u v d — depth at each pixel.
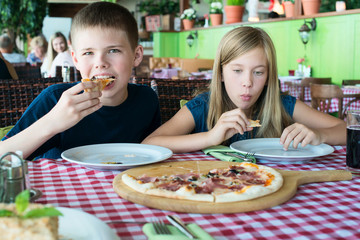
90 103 1.19
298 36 5.76
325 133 1.48
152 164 1.12
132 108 1.66
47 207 0.53
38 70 4.74
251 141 1.47
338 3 5.25
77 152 1.23
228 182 0.92
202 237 0.62
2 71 2.97
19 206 0.51
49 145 1.53
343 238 0.66
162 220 0.74
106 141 1.60
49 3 12.20
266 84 1.70
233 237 0.66
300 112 1.78
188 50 8.88
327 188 0.96
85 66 1.40
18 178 0.70
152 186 0.87
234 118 1.35
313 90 4.19
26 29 9.10
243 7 7.18
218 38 7.55
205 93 1.83
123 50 1.41
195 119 1.71
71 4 12.70
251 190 0.83
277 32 6.16
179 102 2.15
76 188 0.92
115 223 0.71
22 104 1.90
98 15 1.37
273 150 1.38
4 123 1.86
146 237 0.66
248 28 1.58
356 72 4.97
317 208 0.81
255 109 1.76
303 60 5.67
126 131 1.64
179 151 1.40
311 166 1.19
